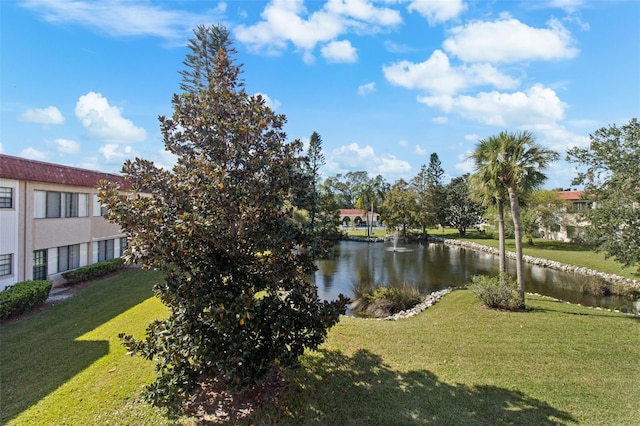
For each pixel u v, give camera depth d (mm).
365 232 57219
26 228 13312
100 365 6547
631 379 6207
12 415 5027
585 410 5207
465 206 46719
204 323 4566
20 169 13031
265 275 5066
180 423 4750
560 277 20625
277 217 4980
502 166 11297
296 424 4762
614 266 21453
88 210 17078
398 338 8188
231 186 4516
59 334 8562
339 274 22797
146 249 4352
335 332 8453
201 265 4660
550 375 6340
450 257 30109
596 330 8859
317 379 5984
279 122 5355
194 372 4711
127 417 4895
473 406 5285
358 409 5137
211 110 5137
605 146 10805
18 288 10945
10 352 7469
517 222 11461
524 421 4926
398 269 24453
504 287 11391
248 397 5320
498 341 8031
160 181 4746
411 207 44312
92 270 15766
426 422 4859
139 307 10516
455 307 11656
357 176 86000
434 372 6402
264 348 4766
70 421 4844
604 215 10711
